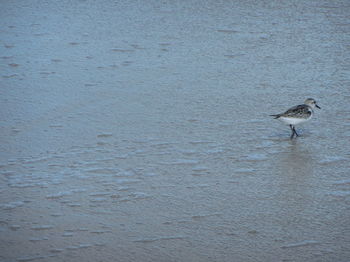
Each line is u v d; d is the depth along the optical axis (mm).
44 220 17797
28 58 36875
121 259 15633
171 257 15727
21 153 23062
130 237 16781
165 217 17938
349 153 22625
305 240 16469
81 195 19484
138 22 46000
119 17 47969
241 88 30703
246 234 16875
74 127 25859
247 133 24859
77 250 16094
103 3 53750
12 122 26453
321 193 19359
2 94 30266
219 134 24781
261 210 18297
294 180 20375
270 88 30516
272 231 17016
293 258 15555
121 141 24172
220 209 18422
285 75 32531
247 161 22062
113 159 22422
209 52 37562
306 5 50125
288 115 23719
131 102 29062
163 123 26156
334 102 28188
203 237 16750
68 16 48812
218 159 22266
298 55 36281
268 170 21250
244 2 52125
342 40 39312
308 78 31859
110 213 18234
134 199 19156
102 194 19531
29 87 31422
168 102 28938
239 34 41656
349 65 33906
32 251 16016
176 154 22797
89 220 17797
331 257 15562
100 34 42625
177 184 20250
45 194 19562
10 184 20344
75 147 23641
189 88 31000
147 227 17344
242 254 15820
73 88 31297
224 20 45812
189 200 19047
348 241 16359
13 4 54344
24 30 44188
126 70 34344
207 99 29234
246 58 36062
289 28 42844
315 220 17594
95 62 35969
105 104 28844
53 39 41469
